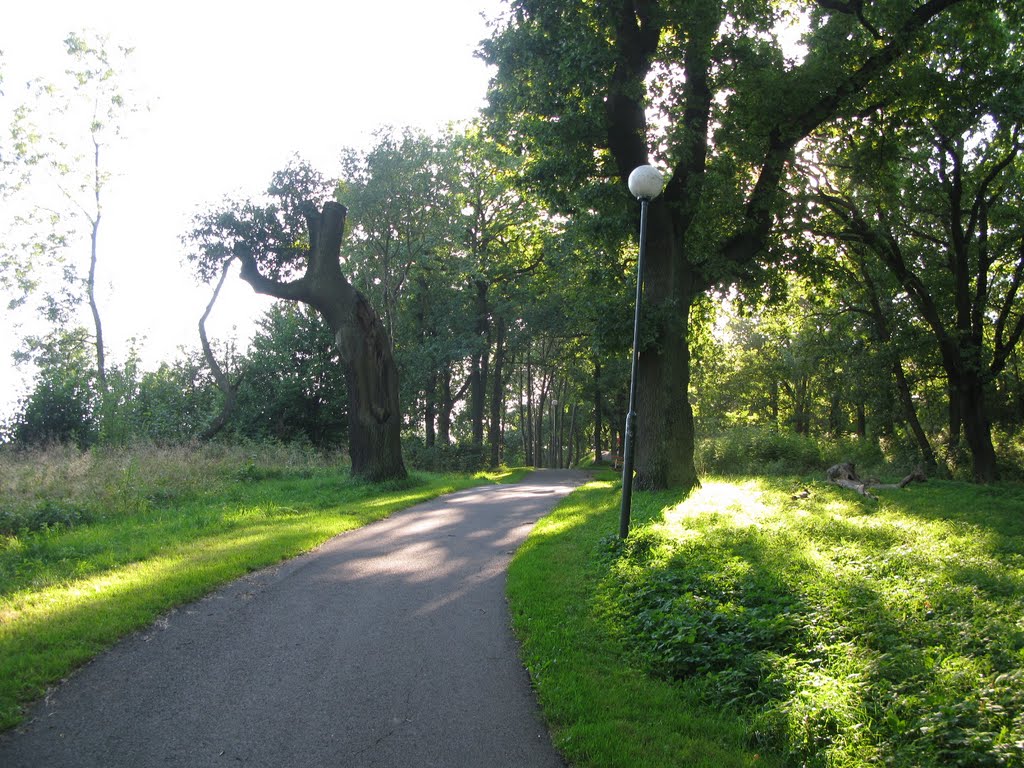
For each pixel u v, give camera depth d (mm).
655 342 15867
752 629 5898
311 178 20500
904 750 3883
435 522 13133
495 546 10656
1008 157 21734
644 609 6707
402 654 5863
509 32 15320
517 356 49594
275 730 4473
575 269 26766
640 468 16547
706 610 6473
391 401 20375
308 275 20094
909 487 18469
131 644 5930
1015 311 28578
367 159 33219
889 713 4230
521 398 65625
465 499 17688
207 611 6918
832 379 32469
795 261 20219
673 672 5492
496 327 42844
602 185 15789
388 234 34906
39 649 5574
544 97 15289
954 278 25234
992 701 4266
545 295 38375
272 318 37281
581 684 5141
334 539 11062
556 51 14539
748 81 15445
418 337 41625
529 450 56875
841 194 23516
